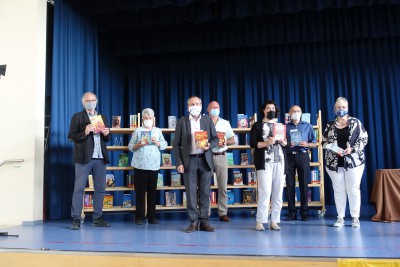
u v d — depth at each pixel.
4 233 3.29
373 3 5.22
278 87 6.54
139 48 6.45
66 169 4.93
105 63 6.45
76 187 3.86
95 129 3.83
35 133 4.28
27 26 4.44
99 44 6.27
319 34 6.14
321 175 5.00
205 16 5.49
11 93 4.36
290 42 6.19
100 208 4.03
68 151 4.99
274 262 2.37
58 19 4.88
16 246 2.81
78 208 3.84
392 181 4.15
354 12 6.09
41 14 4.54
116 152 6.33
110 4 5.30
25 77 4.36
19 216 4.17
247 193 5.19
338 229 3.56
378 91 6.21
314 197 6.04
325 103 6.35
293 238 3.06
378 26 5.99
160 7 5.59
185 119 3.61
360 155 3.66
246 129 5.05
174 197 5.19
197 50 6.60
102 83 6.32
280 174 3.54
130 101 6.87
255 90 6.57
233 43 6.28
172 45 6.40
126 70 7.00
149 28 6.42
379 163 6.05
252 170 5.54
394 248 2.60
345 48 6.41
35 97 4.32
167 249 2.63
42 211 4.34
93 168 4.02
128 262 2.54
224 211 4.41
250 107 6.56
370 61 6.26
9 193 4.21
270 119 3.58
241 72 6.68
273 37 6.20
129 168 4.89
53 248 2.72
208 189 3.58
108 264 2.56
